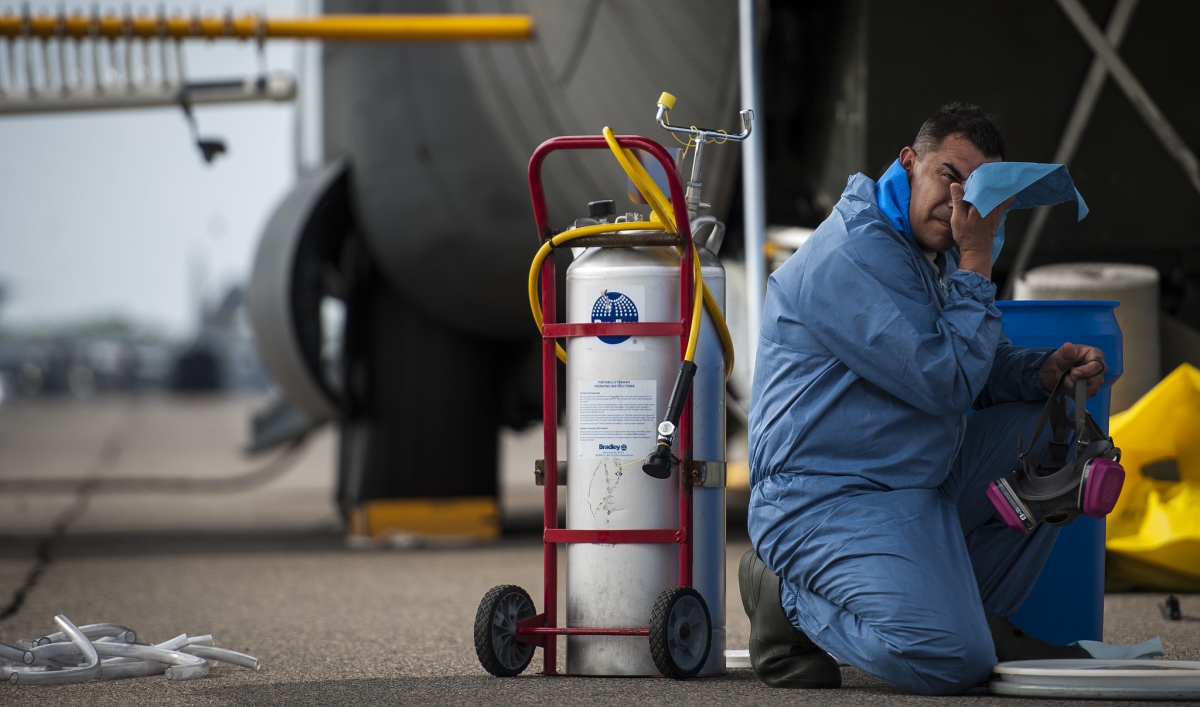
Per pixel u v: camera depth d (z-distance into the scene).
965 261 6.20
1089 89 13.42
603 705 5.97
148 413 94.94
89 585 12.45
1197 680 5.79
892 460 6.23
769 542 6.36
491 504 18.84
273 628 9.40
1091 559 7.51
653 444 6.72
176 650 7.40
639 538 6.69
